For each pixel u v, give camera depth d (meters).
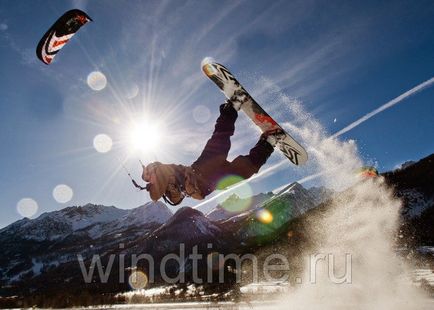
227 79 6.70
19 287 166.38
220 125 6.10
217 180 5.71
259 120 6.73
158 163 5.43
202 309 21.91
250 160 6.16
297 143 6.97
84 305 40.09
